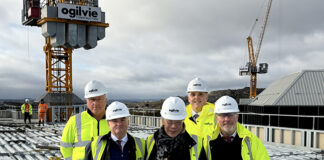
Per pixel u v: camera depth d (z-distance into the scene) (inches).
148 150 129.0
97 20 785.6
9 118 987.3
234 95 3034.0
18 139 411.8
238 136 130.8
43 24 764.6
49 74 826.8
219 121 127.6
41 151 316.2
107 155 121.3
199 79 171.5
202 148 129.3
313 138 381.4
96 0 810.2
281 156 322.3
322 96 544.4
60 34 753.6
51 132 533.6
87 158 129.3
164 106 122.0
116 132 120.1
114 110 120.0
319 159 306.3
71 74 860.6
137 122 730.8
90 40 793.6
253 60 2960.1
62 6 740.0
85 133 146.9
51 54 834.2
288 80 631.8
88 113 152.2
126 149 123.6
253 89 2984.7
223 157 129.0
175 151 120.6
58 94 811.4
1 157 283.9
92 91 143.9
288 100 548.7
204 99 170.9
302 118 452.8
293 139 404.2
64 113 820.6
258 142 130.7
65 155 148.9
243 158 126.5
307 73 619.5
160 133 124.8
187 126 171.5
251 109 636.1
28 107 733.9
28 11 800.3
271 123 487.2
